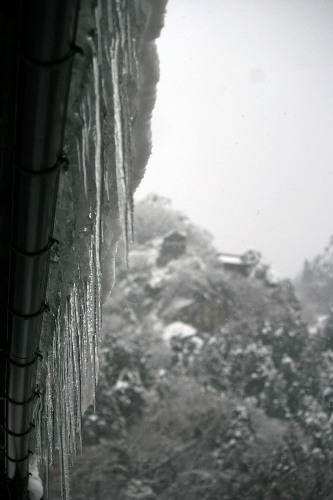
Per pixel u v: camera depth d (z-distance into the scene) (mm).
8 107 3336
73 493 54781
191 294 89750
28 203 3129
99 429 59906
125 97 3033
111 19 2777
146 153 3861
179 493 57750
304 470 59844
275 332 87562
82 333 4156
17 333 3996
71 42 2607
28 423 5023
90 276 3939
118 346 70438
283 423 71188
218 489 58281
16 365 4289
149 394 68250
